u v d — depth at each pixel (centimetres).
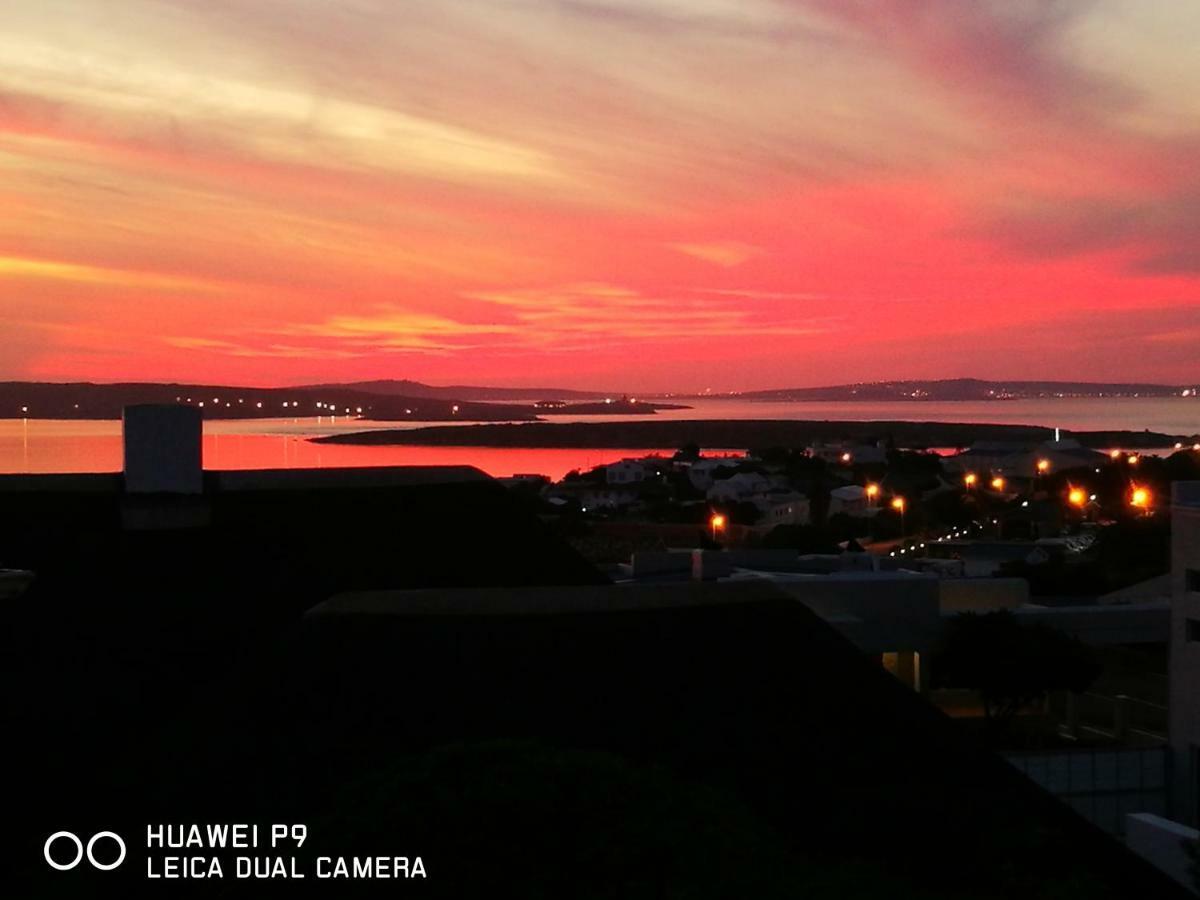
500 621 930
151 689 1114
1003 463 14900
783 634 970
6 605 1179
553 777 759
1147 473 10781
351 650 916
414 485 1414
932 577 2864
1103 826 2300
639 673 912
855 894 740
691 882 701
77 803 916
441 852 718
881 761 898
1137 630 3020
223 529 1295
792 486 12838
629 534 9019
